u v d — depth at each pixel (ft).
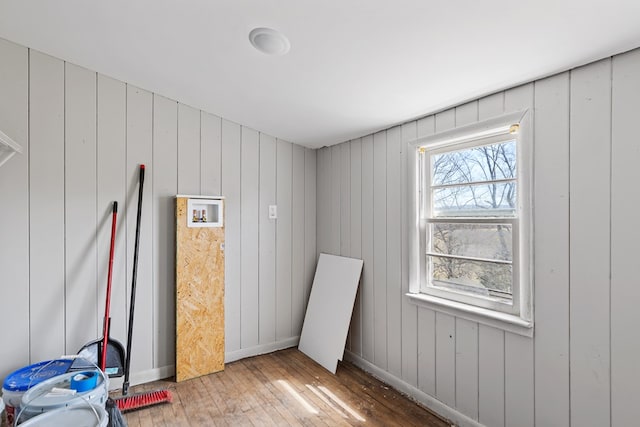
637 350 4.53
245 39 5.82
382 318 8.70
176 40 6.19
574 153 5.14
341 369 9.31
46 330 7.36
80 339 7.72
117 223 8.15
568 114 5.21
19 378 6.09
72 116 7.63
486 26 4.52
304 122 9.11
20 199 7.11
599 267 4.88
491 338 6.23
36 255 7.27
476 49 5.05
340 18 4.89
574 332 5.13
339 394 7.97
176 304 8.56
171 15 5.49
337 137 9.84
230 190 9.76
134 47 6.63
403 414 7.16
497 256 6.41
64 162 7.55
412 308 7.84
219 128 9.57
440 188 7.47
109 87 8.04
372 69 6.12
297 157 11.08
